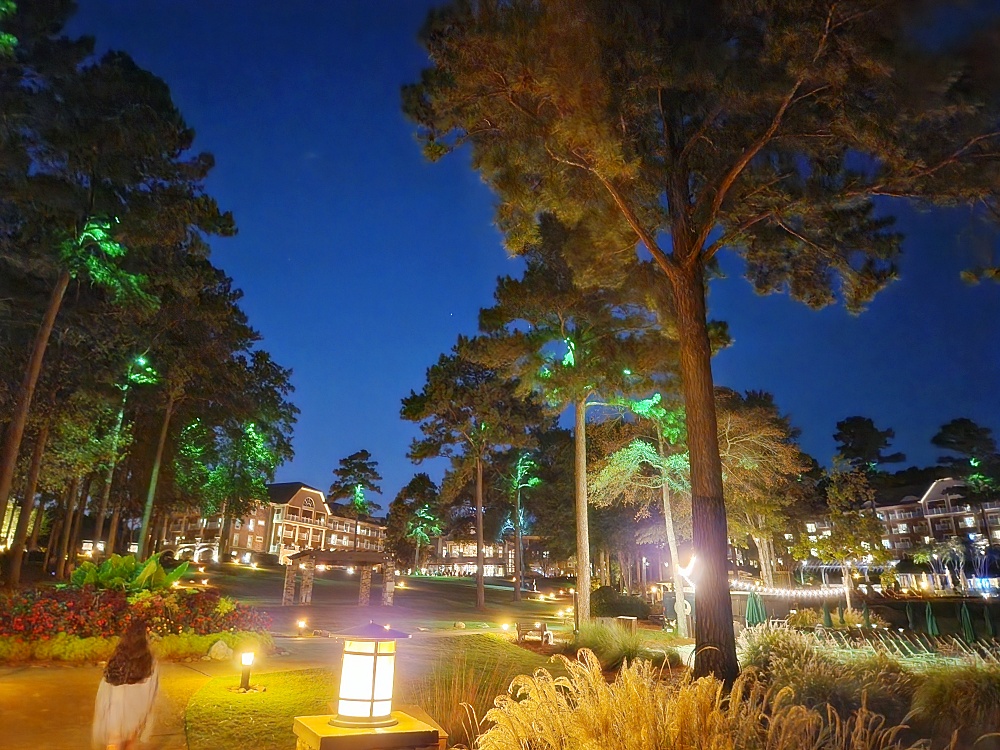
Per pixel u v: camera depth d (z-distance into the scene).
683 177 10.95
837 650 10.48
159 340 34.84
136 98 22.42
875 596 38.91
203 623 13.31
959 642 10.77
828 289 13.05
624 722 4.89
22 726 7.34
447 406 38.59
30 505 26.14
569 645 16.97
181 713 8.38
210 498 49.50
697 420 9.81
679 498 26.14
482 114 10.66
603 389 23.08
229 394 41.25
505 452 49.66
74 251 21.08
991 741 6.57
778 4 8.71
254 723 7.83
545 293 21.53
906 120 9.02
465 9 9.75
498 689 9.45
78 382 27.03
